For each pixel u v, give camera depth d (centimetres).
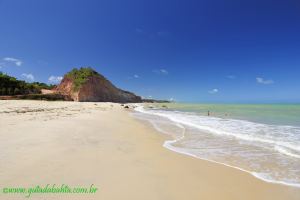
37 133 934
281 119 1869
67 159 615
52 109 2531
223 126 1498
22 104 3095
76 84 9044
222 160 719
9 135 864
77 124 1320
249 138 1068
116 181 492
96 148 769
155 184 493
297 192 484
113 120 1817
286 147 880
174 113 2988
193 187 492
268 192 482
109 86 11231
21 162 564
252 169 632
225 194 465
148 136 1137
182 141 1031
